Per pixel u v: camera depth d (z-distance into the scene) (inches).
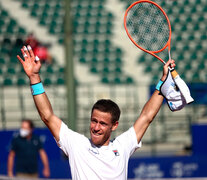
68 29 1175.6
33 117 1599.4
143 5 550.6
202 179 864.9
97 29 2060.8
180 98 422.3
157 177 1249.4
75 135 397.4
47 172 1087.6
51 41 1950.1
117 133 1542.8
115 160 388.5
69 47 1179.3
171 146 1513.3
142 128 416.8
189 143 1521.9
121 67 1865.2
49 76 1764.3
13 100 1668.3
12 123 1595.7
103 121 383.6
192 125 1353.3
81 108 1596.9
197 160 1264.8
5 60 1846.7
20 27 2016.5
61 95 1656.0
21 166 1066.7
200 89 1609.3
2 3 2146.9
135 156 1416.1
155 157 1249.4
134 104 1651.1
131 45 1979.6
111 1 2193.7
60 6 2166.6
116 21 2106.3
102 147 392.2
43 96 398.0
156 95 426.0
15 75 1787.6
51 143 1253.7
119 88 1724.9
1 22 2044.8
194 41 2030.0
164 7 2187.5
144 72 1844.2
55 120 398.9
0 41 1913.1
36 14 2107.5
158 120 1578.5
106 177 382.0
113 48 1961.1
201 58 1942.7
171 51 1958.7
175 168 1256.8
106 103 389.1
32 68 397.4
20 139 1064.8
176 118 1606.8
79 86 1626.5
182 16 2151.8
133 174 1240.8
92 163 383.9
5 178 733.9
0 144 1258.6
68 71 1177.4
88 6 2175.2
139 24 550.6
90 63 1877.5
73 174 390.0
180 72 1865.2
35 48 1681.8
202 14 2167.8
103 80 1786.4
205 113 1621.6
